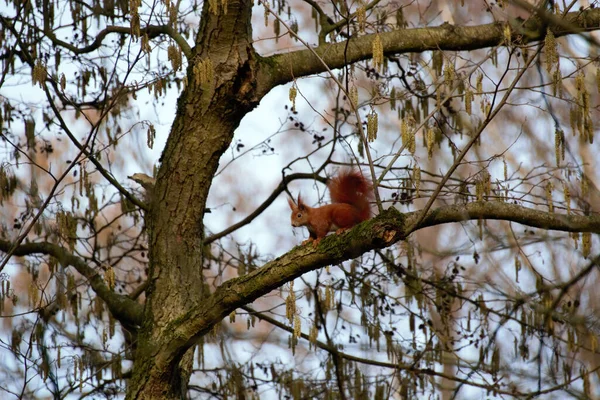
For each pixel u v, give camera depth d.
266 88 10.38
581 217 9.12
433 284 13.02
